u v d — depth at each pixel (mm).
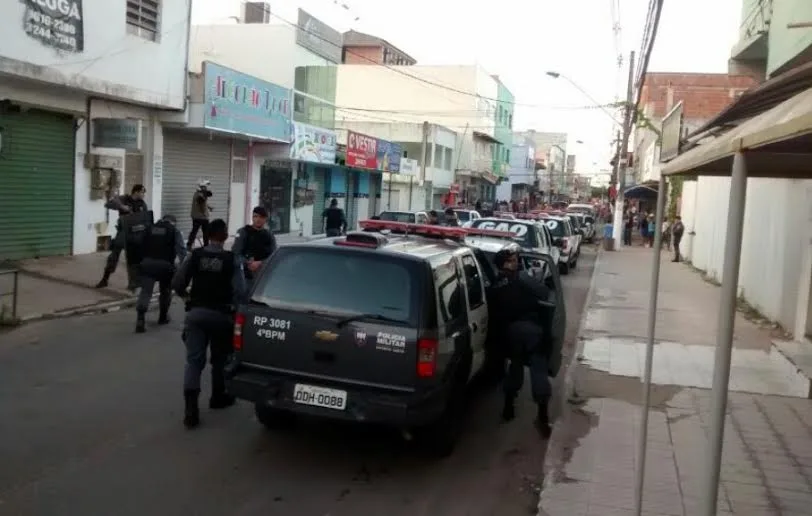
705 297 17766
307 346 5547
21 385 7211
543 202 80375
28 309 10516
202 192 17875
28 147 14242
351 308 5543
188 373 6336
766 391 8508
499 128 58469
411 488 5438
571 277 22391
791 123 2350
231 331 6531
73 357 8406
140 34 16250
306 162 27359
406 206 40281
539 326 7004
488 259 8531
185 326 6496
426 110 49594
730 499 5359
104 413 6551
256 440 6160
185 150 20000
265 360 5664
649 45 13336
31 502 4691
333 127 39969
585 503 5160
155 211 18453
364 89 50125
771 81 5480
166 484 5137
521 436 6859
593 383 8680
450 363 5754
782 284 12969
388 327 5418
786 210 12992
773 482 5719
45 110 14469
